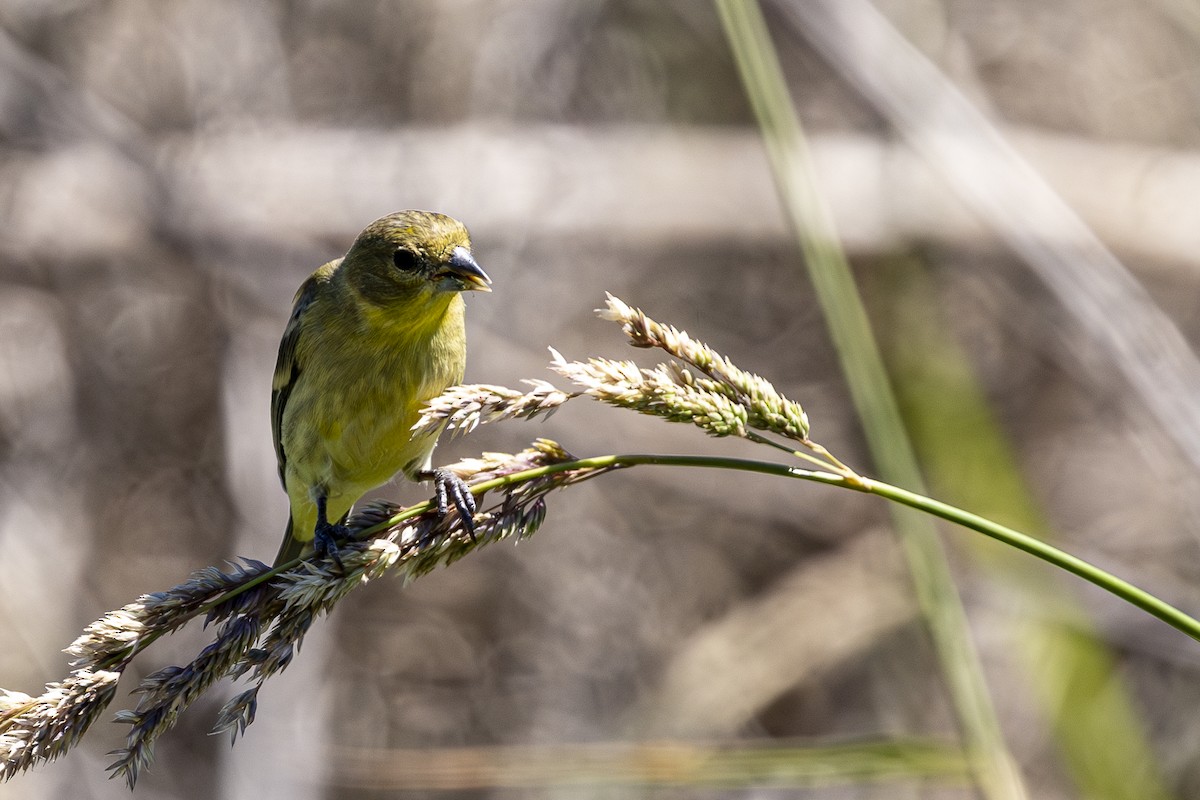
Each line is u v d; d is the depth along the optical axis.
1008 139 15.60
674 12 16.88
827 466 4.57
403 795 13.36
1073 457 15.54
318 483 7.17
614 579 15.97
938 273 14.59
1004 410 15.72
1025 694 12.04
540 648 15.76
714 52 16.75
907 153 14.43
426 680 15.59
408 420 7.03
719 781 8.39
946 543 11.74
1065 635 9.25
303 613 4.79
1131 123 16.97
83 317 15.56
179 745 14.18
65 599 14.87
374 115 16.25
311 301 7.34
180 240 14.97
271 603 4.82
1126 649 13.29
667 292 16.56
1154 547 14.84
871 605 14.04
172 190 15.16
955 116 11.00
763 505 15.75
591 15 16.92
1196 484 10.58
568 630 15.81
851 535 15.54
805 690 14.05
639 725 14.07
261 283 14.90
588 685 15.50
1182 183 15.30
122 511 15.37
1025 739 11.99
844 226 14.21
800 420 4.66
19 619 14.52
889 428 6.47
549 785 12.36
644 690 15.27
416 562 5.00
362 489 7.29
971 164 10.84
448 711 15.48
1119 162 15.66
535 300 15.83
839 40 11.06
